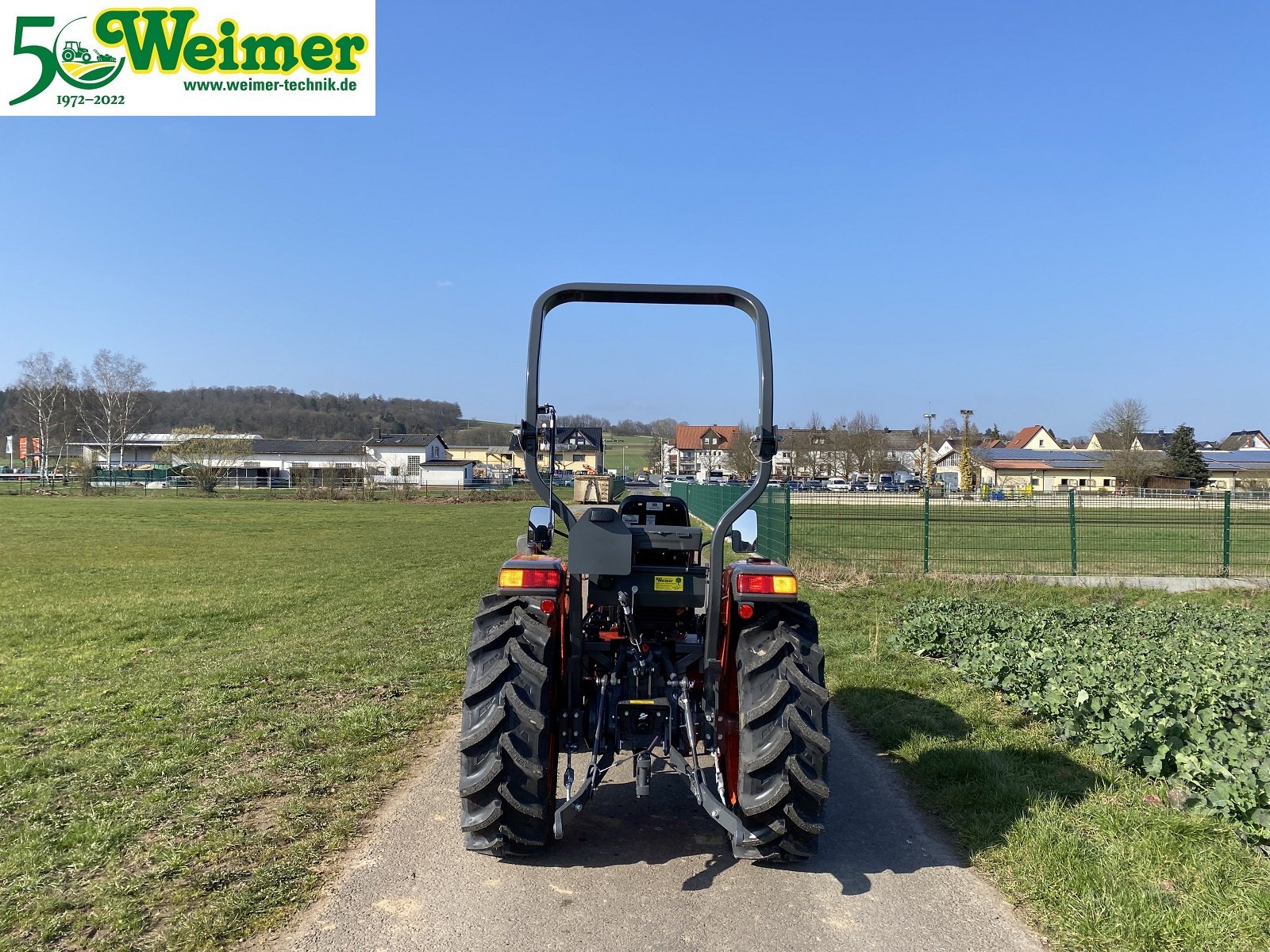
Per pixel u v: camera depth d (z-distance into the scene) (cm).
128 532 2369
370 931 299
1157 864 348
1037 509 2950
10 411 9138
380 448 7712
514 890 332
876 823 407
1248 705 536
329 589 1234
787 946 294
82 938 291
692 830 398
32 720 558
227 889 326
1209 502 3152
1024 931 305
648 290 368
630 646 378
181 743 507
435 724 557
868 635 870
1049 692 558
